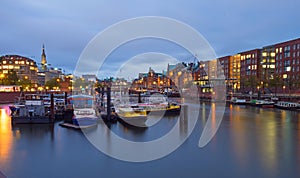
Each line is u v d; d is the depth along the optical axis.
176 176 13.82
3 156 17.12
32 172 14.38
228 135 23.92
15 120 28.72
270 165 15.40
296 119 35.91
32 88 104.19
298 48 81.75
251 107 55.84
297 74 78.38
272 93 80.75
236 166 15.27
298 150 18.56
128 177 13.71
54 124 28.83
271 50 95.25
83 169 14.81
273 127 28.86
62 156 17.14
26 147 19.22
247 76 99.94
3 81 94.50
